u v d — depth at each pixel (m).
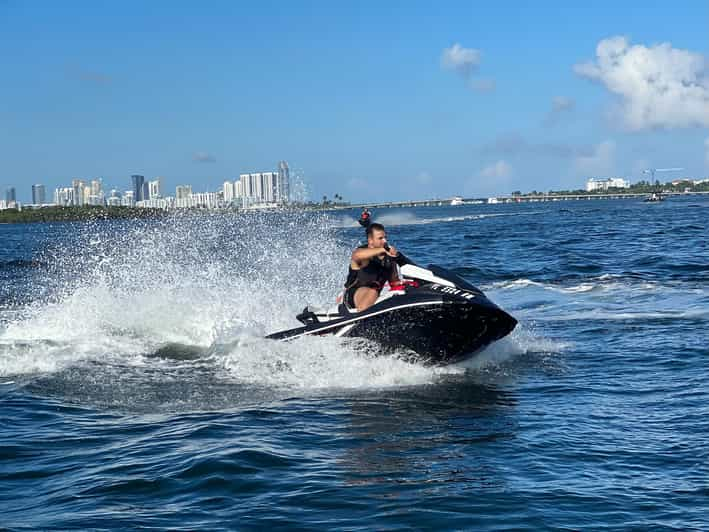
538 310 14.11
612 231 39.44
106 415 7.54
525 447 6.27
